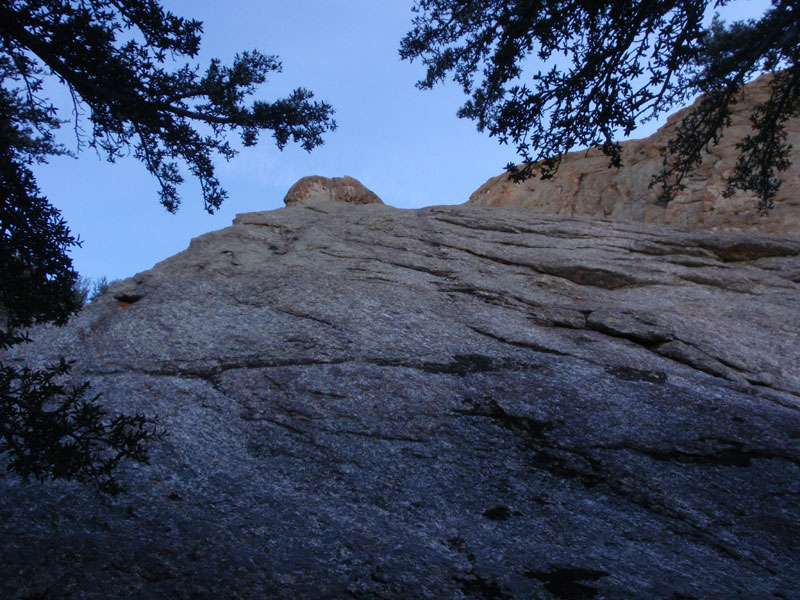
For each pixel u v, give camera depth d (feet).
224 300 30.32
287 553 13.78
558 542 14.99
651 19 19.07
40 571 12.67
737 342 26.50
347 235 39.52
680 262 36.06
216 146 14.99
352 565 13.41
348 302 29.04
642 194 54.90
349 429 19.92
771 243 37.58
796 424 20.17
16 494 15.85
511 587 12.86
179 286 32.91
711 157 52.85
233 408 21.36
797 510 16.38
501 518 16.02
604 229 40.19
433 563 13.65
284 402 21.45
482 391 21.91
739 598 12.92
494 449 19.08
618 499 17.02
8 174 12.77
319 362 23.84
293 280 31.89
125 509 15.35
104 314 30.71
